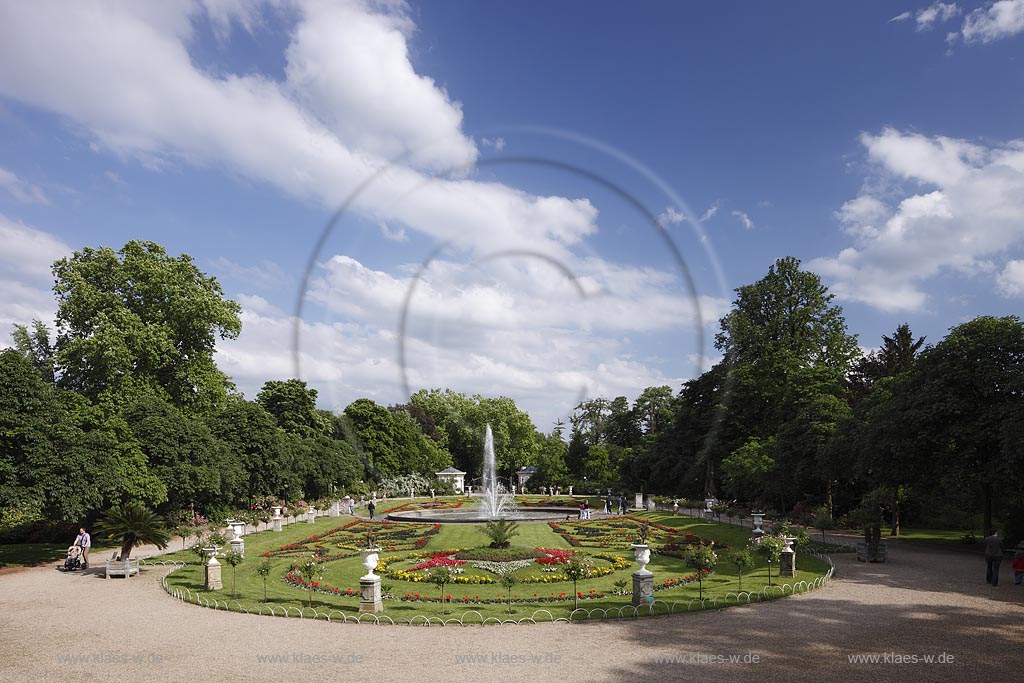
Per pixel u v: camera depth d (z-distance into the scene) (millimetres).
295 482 60844
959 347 33281
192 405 57250
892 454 34906
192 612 21203
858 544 31109
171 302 54594
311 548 38156
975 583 24625
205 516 50000
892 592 22891
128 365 49625
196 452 45719
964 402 32219
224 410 59562
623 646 16344
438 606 22078
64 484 32500
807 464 46188
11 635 18203
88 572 30109
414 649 16344
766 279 68000
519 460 112000
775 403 61594
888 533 43562
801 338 65062
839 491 50094
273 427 61094
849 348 65188
